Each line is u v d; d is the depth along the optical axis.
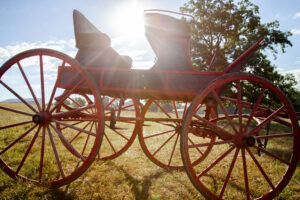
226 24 18.94
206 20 19.39
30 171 3.11
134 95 2.93
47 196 2.44
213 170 3.74
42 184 2.55
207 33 19.58
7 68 2.66
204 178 3.36
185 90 2.44
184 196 2.71
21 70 2.64
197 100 2.20
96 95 2.36
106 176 3.18
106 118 3.05
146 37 2.73
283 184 2.39
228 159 4.46
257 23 18.83
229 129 9.73
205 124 2.88
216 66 18.06
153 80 2.51
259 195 2.82
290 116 2.36
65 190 2.61
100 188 2.74
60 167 2.52
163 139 6.62
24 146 4.66
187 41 2.54
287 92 25.20
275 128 14.38
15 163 3.47
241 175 3.52
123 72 2.59
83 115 3.13
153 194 2.71
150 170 3.64
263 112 2.98
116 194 2.63
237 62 2.44
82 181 2.94
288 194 2.89
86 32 2.62
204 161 4.27
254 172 3.70
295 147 2.36
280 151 5.49
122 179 3.12
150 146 5.47
